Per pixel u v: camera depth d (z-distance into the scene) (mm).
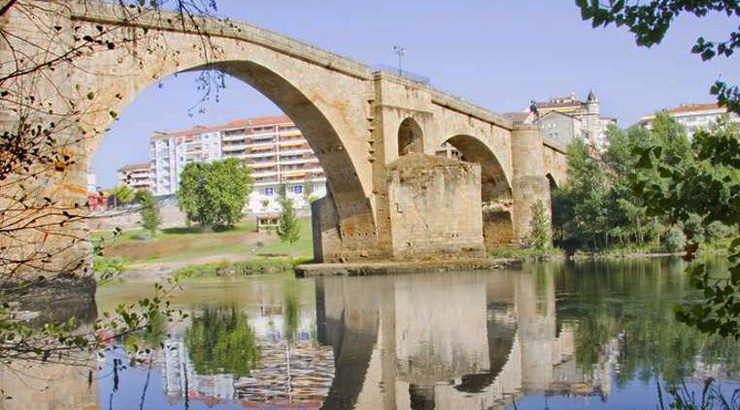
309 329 22625
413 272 48094
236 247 92438
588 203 67938
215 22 38062
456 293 32625
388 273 47969
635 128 68812
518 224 73625
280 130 182625
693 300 26594
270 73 43594
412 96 55562
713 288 7234
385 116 52281
